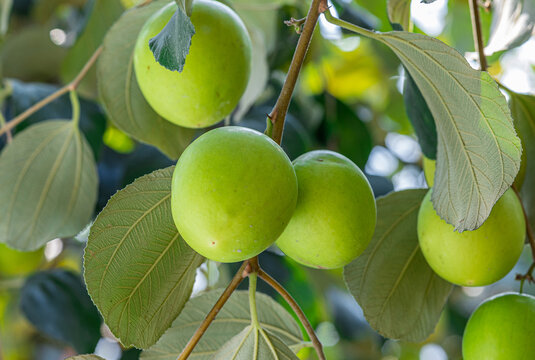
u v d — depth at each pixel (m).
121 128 0.48
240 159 0.36
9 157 0.50
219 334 0.45
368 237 0.40
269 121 0.39
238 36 0.43
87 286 0.39
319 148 0.66
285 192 0.36
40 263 0.71
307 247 0.39
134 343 0.41
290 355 0.40
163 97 0.43
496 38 0.49
